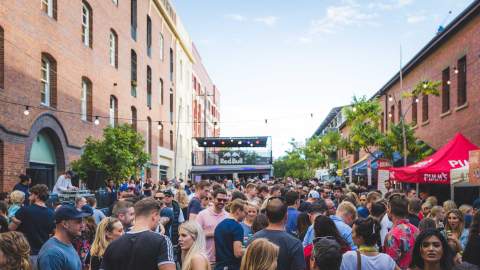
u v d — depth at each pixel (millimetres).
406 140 24016
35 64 17906
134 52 31766
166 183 22516
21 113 16750
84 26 23391
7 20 15867
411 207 8867
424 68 26484
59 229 5277
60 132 20016
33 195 7625
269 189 13297
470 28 20109
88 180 18641
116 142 19109
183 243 5625
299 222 7996
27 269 4051
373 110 26375
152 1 36188
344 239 6500
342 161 43531
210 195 10578
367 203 10461
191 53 52531
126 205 7098
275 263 4316
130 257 4809
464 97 21656
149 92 35750
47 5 19438
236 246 6602
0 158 15586
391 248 6594
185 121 50125
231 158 39562
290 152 66938
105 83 25672
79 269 5359
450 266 4934
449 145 15000
